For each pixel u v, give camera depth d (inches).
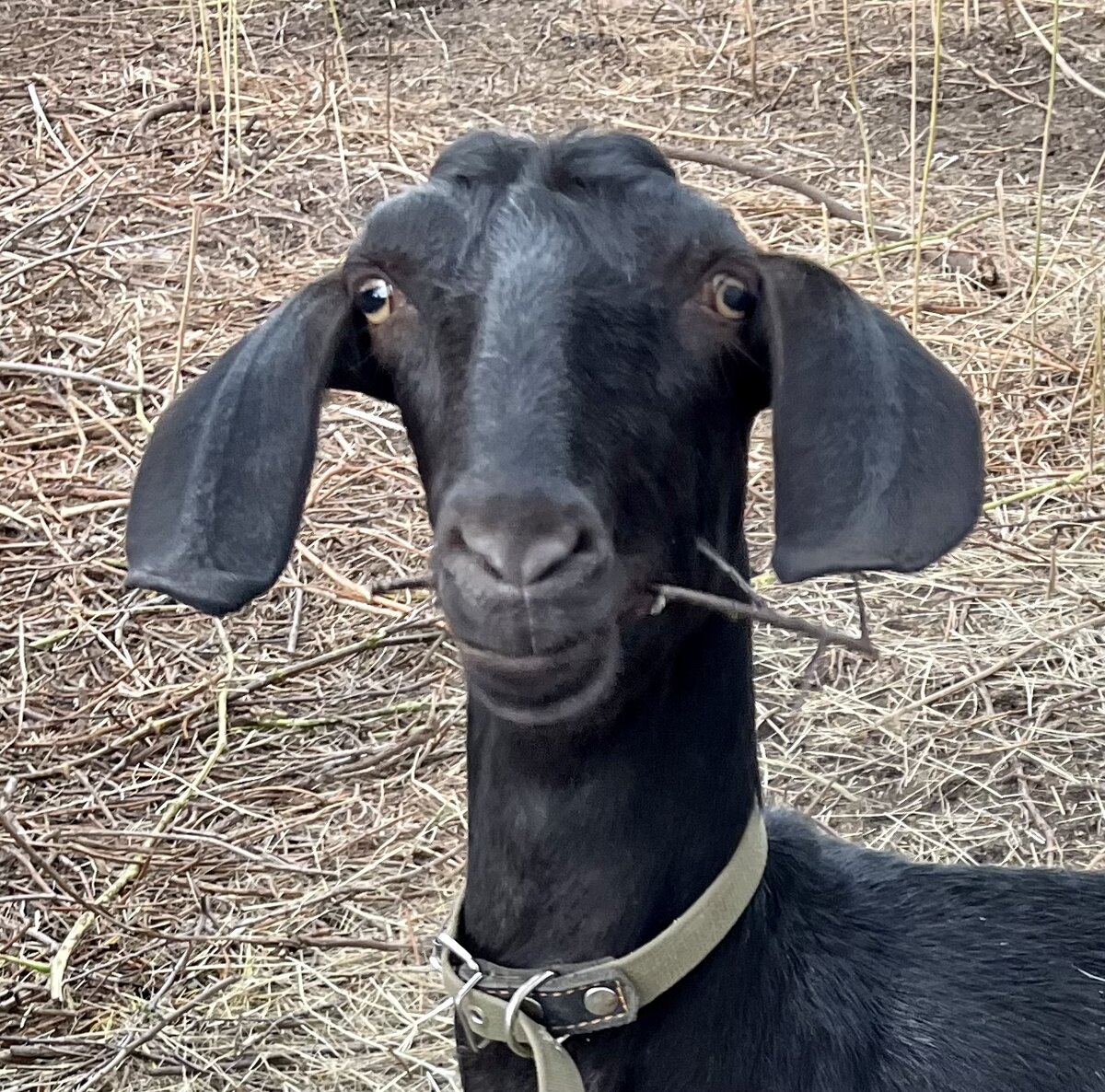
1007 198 94.5
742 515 31.1
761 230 92.1
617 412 26.1
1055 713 58.9
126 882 53.8
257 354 29.7
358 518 72.3
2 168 106.0
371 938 51.6
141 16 129.7
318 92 114.4
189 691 62.0
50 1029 48.8
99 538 71.6
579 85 113.5
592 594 24.6
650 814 29.3
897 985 33.0
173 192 102.5
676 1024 30.0
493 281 26.4
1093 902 36.1
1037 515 69.6
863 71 112.2
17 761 59.4
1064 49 111.8
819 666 61.8
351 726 61.1
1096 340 74.5
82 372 83.4
